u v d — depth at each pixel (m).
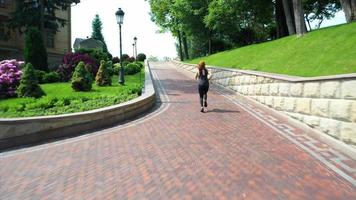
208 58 35.75
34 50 25.48
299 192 5.88
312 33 20.66
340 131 8.60
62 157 8.26
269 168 7.08
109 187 6.29
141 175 6.84
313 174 6.71
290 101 11.67
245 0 33.47
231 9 34.62
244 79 17.62
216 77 24.58
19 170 7.41
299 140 9.27
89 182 6.56
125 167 7.36
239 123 11.52
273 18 41.56
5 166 7.73
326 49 16.25
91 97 15.34
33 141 9.98
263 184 6.25
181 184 6.32
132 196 5.87
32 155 8.55
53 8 33.31
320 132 9.55
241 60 24.28
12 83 17.48
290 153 8.09
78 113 11.08
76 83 18.14
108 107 12.33
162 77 30.55
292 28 28.22
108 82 20.75
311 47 17.83
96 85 20.70
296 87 11.22
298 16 22.02
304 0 39.72
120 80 21.38
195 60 41.28
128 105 12.91
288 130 10.44
